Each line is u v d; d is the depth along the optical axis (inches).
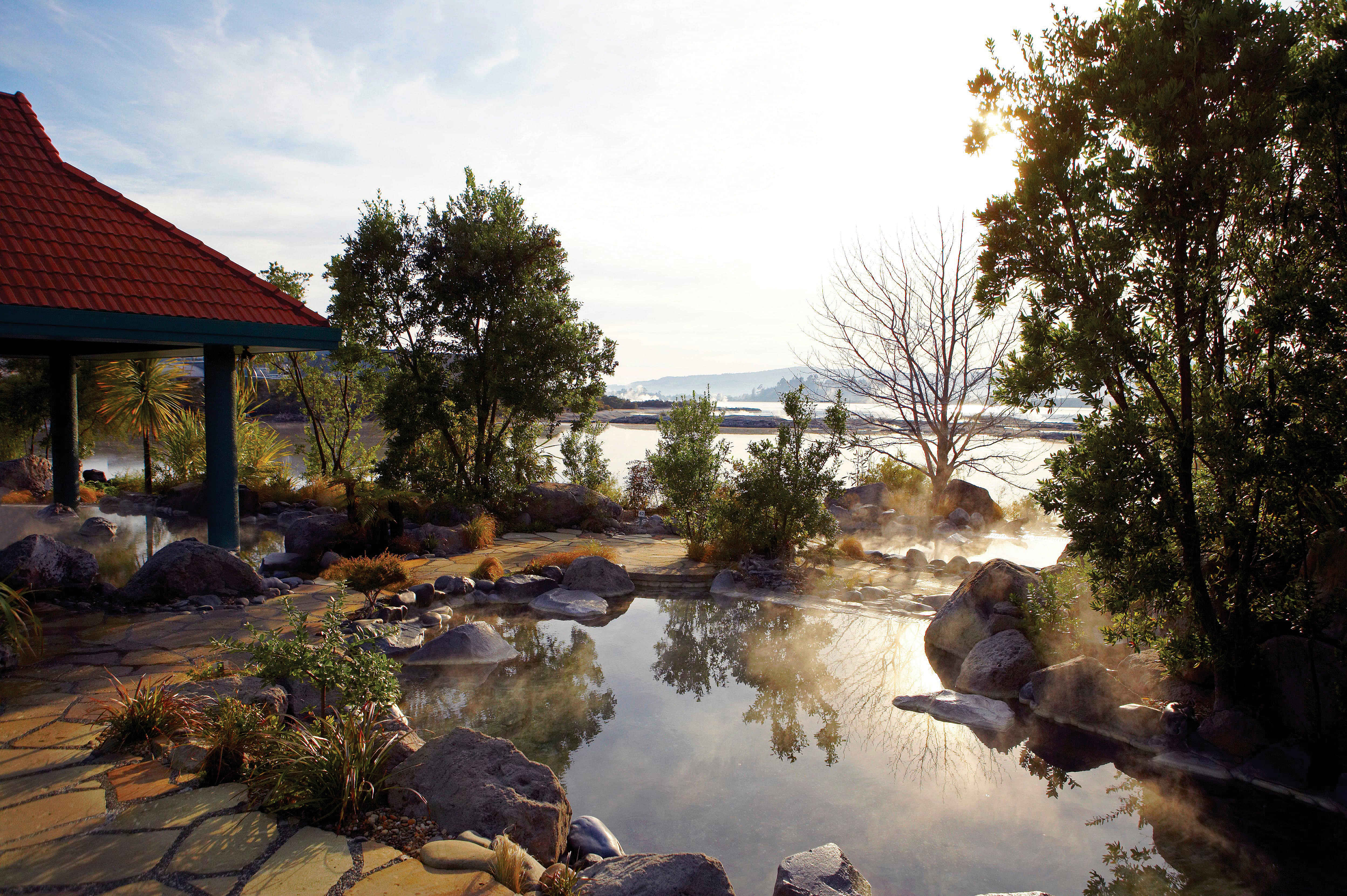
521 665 315.6
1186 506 224.5
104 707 201.0
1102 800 213.0
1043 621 314.5
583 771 220.2
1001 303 242.5
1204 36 206.4
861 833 191.3
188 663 256.5
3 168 381.7
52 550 356.2
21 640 249.8
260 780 170.2
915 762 234.8
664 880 148.6
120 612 324.2
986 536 686.5
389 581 391.9
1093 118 226.7
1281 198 233.6
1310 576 245.9
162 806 162.6
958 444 816.9
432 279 599.8
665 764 227.1
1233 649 235.9
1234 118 210.8
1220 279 222.1
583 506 662.5
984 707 273.4
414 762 183.2
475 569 451.2
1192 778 226.1
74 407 625.9
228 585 358.9
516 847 146.4
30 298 331.9
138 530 576.1
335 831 158.1
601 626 381.4
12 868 137.3
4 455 832.9
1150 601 248.8
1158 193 216.2
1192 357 242.4
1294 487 220.4
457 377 632.4
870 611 413.1
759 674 315.3
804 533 497.4
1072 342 221.1
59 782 171.2
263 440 779.4
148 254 386.0
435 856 147.3
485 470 609.6
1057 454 250.4
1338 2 215.9
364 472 757.3
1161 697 270.4
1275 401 225.3
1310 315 212.7
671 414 717.3
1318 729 224.5
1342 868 178.9
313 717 207.2
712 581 470.0
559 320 608.7
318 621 323.0
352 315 589.6
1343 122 210.2
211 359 402.9
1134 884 170.4
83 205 388.8
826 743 247.9
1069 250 229.5
